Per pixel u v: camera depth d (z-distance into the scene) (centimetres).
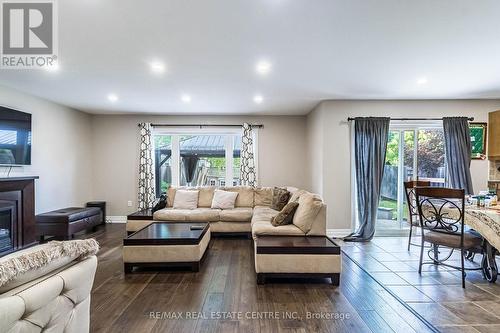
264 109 549
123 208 600
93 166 599
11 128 388
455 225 308
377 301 247
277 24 223
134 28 228
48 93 429
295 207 348
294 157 604
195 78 359
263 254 280
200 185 619
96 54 281
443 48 269
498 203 320
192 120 603
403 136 491
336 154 476
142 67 318
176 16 210
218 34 239
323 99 469
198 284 281
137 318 216
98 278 297
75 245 139
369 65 314
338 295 259
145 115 601
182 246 315
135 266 313
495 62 305
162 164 620
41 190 458
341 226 476
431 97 460
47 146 471
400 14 208
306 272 281
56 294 122
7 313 97
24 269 109
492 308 235
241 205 529
